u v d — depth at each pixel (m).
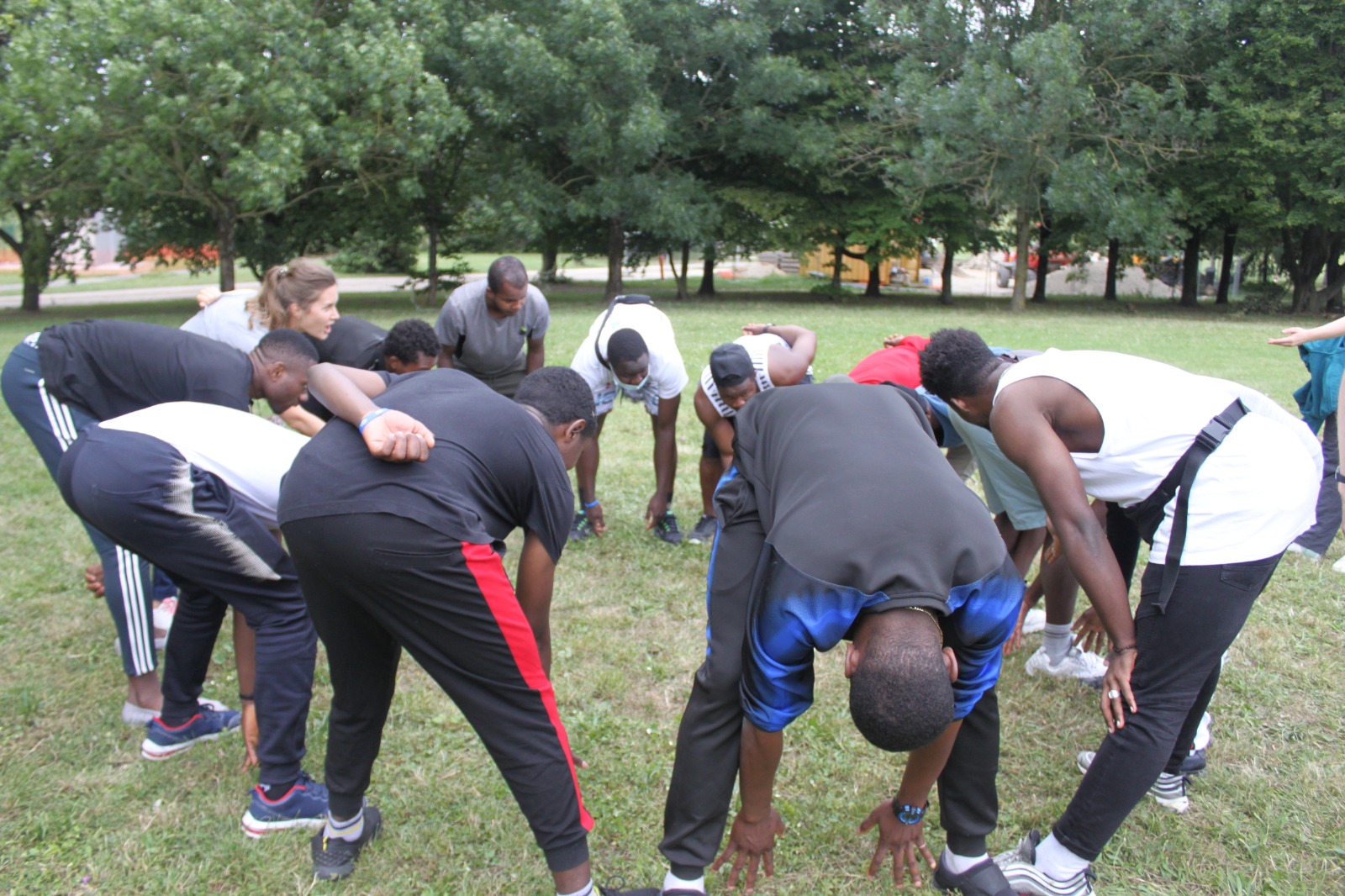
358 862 2.55
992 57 19.83
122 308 20.00
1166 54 19.50
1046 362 2.40
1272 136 19.25
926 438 2.28
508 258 4.78
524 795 2.21
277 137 16.06
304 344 3.16
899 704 1.76
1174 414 2.29
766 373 3.99
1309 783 2.88
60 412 3.12
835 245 24.31
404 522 1.99
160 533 2.46
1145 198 19.05
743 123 20.91
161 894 2.42
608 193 19.67
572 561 4.62
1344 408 2.95
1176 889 2.48
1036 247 24.31
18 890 2.42
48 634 3.79
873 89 22.98
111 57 15.45
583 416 2.54
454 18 19.69
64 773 2.89
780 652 1.99
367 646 2.26
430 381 2.31
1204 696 2.63
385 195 19.05
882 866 2.58
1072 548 2.24
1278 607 4.06
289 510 2.07
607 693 3.39
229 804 2.76
